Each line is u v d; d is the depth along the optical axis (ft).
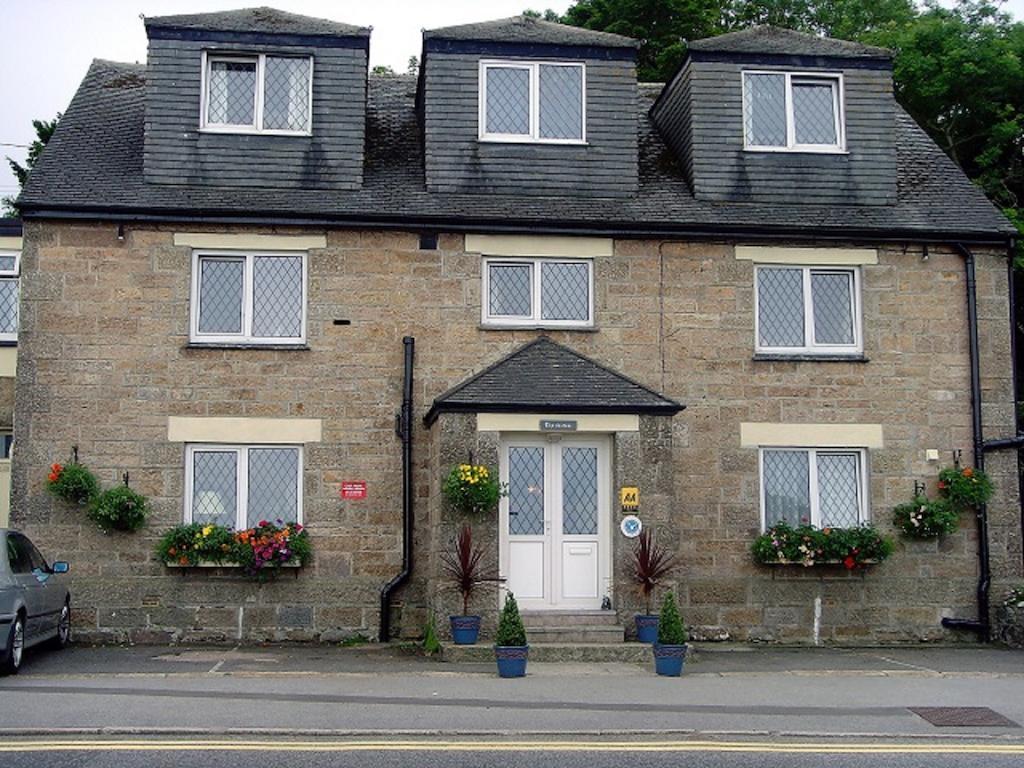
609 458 51.52
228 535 51.60
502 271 55.77
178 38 55.98
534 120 57.67
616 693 38.52
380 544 53.06
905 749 30.63
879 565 55.01
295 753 29.19
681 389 55.31
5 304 63.36
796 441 55.52
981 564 55.47
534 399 49.85
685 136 59.41
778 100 59.41
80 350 52.60
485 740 30.91
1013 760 29.53
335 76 56.75
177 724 32.17
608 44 58.34
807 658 48.83
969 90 91.86
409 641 52.08
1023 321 81.05
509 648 41.96
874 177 58.85
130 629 51.37
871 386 56.29
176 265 53.47
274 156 55.67
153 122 55.21
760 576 54.49
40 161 55.31
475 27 59.00
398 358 54.24
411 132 61.41
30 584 43.37
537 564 51.13
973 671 45.09
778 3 116.37
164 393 52.80
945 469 55.93
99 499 51.13
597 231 55.36
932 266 57.41
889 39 96.68
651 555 48.98
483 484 48.24
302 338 54.19
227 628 51.90
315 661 45.98
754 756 29.53
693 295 55.93
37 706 34.53
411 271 54.70
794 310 57.06
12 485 51.52
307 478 53.11
